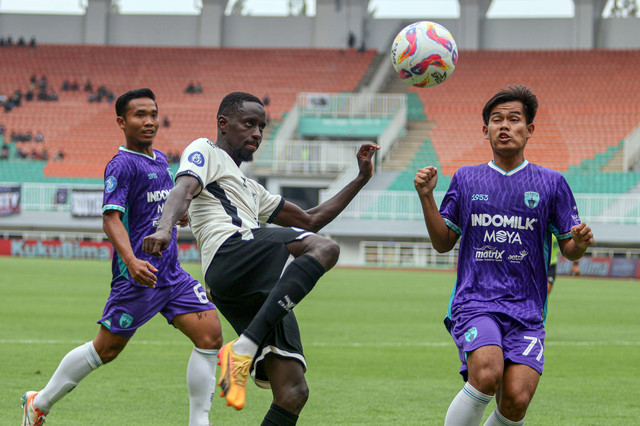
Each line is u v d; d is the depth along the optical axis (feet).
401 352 53.31
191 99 228.22
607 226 163.22
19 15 258.57
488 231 24.64
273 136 211.82
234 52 244.63
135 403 35.50
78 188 184.85
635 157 190.49
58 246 177.68
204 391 27.43
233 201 24.00
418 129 210.79
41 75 238.07
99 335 28.04
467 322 23.91
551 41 241.14
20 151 207.00
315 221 26.50
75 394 37.50
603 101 214.48
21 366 44.57
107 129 217.77
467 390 22.65
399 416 33.55
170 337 60.03
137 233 28.25
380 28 249.34
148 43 256.73
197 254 169.07
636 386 41.63
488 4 244.83
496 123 24.91
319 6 248.32
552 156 195.72
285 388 22.95
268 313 20.71
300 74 234.58
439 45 27.50
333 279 130.72
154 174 28.58
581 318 77.87
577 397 38.50
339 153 192.24
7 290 97.25
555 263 58.85
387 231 174.09
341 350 53.98
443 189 188.34
